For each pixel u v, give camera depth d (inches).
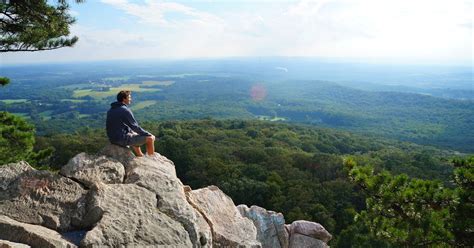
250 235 278.7
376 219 383.6
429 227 333.1
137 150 272.4
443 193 332.8
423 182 354.0
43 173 219.0
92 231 179.2
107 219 189.9
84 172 229.8
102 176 230.5
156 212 207.6
